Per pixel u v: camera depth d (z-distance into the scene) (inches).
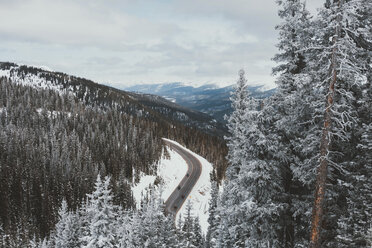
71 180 3779.5
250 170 508.4
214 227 1545.3
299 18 499.2
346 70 406.6
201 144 5369.1
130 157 4343.0
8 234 2938.0
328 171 474.0
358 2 390.0
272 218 498.9
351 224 441.4
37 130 5187.0
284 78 518.3
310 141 485.1
